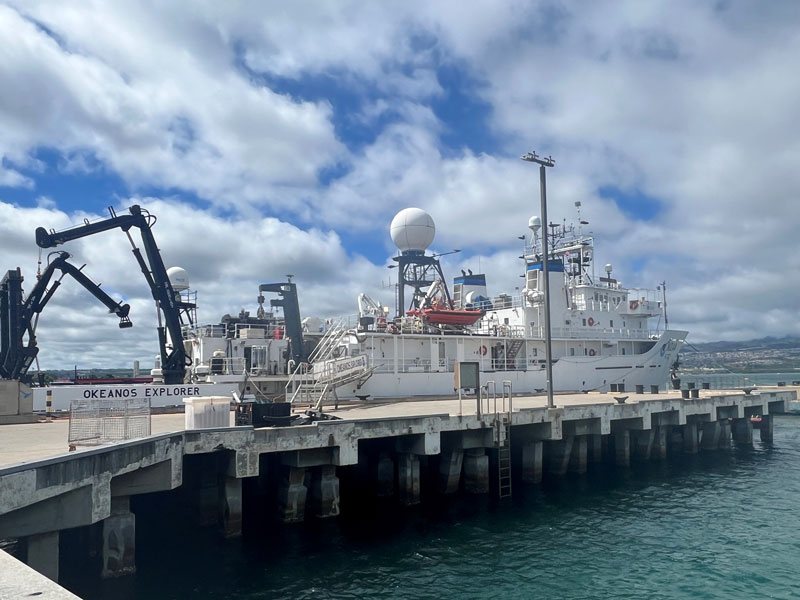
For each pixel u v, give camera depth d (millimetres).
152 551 18266
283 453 20625
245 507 23531
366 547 18984
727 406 40281
